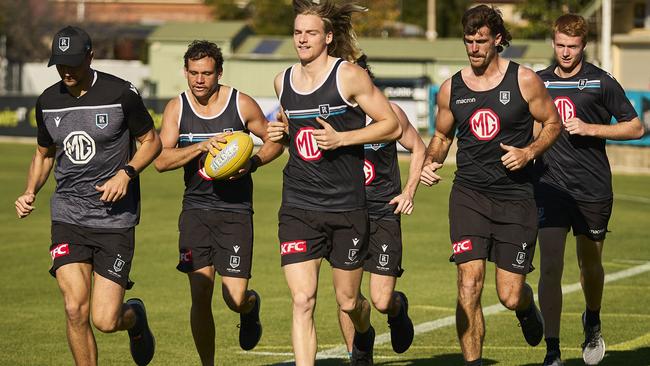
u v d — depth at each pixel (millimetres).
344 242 25719
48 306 41969
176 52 185750
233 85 178375
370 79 25312
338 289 26156
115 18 196625
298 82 25406
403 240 62281
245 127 29422
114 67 189250
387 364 31688
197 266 29297
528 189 27719
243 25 188500
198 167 29062
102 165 25812
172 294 44844
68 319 25781
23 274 50094
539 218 30906
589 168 30969
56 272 25859
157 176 102062
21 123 143625
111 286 25984
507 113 27156
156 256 55625
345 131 25328
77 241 25828
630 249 59250
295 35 25109
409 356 32938
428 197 85562
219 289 46375
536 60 168000
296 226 25531
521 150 26562
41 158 26797
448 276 49750
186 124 29266
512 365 31125
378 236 30422
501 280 27781
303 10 25109
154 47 186000
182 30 186500
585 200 31000
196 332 29547
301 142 25453
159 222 69438
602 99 31047
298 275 25391
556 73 31594
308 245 25516
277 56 176875
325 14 25109
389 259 30469
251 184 29625
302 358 24859
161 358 32562
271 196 85000
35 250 57938
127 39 196500
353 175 25516
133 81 190000
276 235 64438
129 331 29016
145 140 26047
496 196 27641
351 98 25125
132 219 26219
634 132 30547
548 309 29766
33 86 191750
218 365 31703
